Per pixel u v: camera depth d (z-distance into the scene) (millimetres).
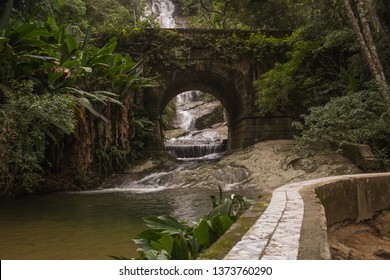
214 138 30500
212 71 21281
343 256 4102
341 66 19984
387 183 7113
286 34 22078
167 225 4293
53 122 10195
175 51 20859
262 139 20953
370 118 13992
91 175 16750
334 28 19109
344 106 14211
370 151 14508
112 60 17141
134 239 3861
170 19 49844
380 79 14102
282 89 19047
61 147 14742
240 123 22219
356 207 5891
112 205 11141
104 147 17000
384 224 6227
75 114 13062
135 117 20016
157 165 18875
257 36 21172
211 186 15141
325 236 2670
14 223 8398
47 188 15227
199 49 21266
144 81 17234
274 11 25797
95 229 7676
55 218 9008
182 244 3195
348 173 14250
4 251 6020
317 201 4242
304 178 14555
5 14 12234
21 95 10266
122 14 29344
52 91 12188
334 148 16094
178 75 21109
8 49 10367
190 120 37719
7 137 9438
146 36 20859
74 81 13156
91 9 31141
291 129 21047
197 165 17703
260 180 15008
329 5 18375
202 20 36781
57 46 12078
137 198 12734
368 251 4656
